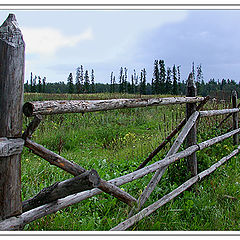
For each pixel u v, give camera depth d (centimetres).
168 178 374
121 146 683
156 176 302
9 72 149
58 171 400
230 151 521
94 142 724
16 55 150
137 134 831
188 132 362
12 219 156
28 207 188
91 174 178
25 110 156
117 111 1134
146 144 618
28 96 1581
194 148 364
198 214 299
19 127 155
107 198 328
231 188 375
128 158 538
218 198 343
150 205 272
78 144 688
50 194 186
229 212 306
